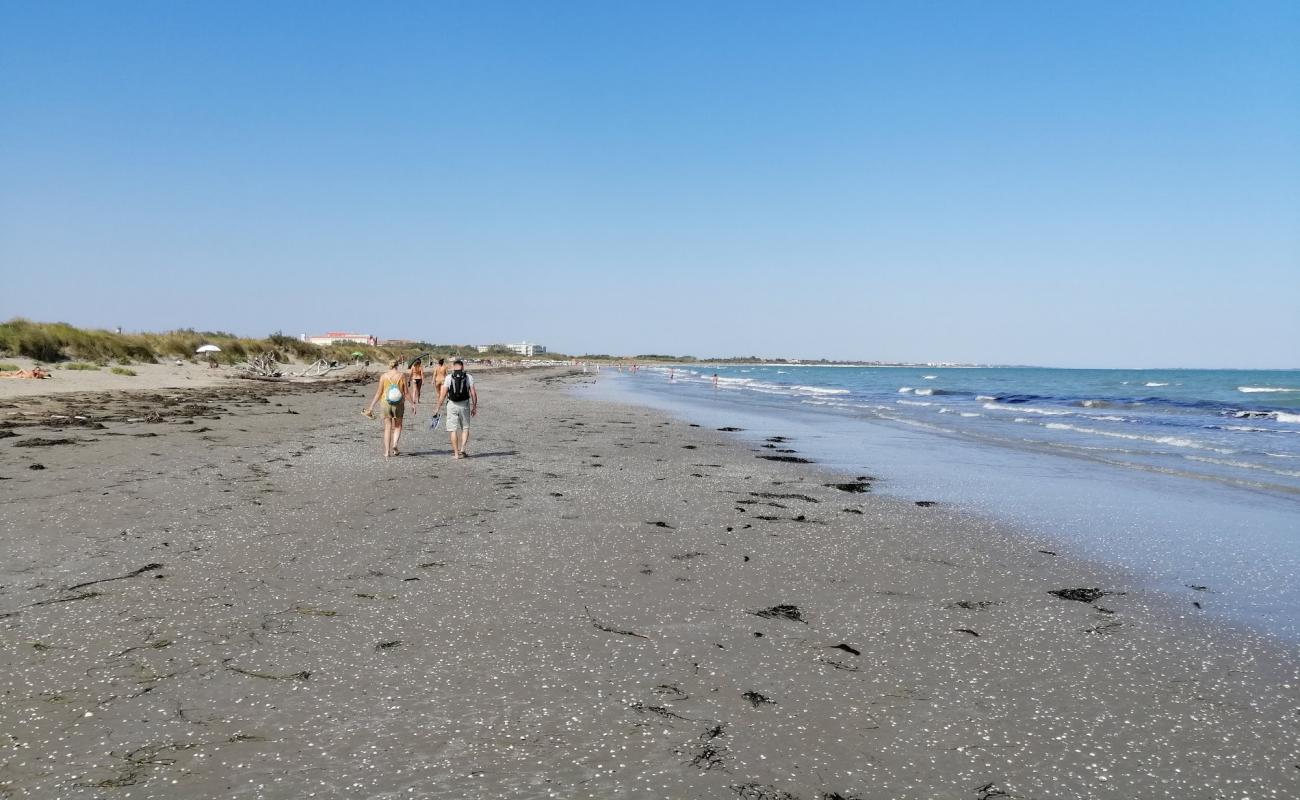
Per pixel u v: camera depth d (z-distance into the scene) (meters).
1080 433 19.80
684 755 3.17
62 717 3.33
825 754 3.23
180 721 3.32
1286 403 35.69
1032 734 3.48
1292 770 3.21
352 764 3.00
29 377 26.22
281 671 3.89
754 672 4.08
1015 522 8.45
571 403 32.69
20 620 4.53
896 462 13.80
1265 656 4.50
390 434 12.89
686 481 11.03
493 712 3.49
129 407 19.59
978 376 107.88
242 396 27.42
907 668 4.21
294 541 6.63
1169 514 8.99
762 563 6.43
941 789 2.99
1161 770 3.19
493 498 9.15
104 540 6.44
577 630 4.64
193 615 4.69
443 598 5.18
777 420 24.14
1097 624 5.05
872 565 6.46
